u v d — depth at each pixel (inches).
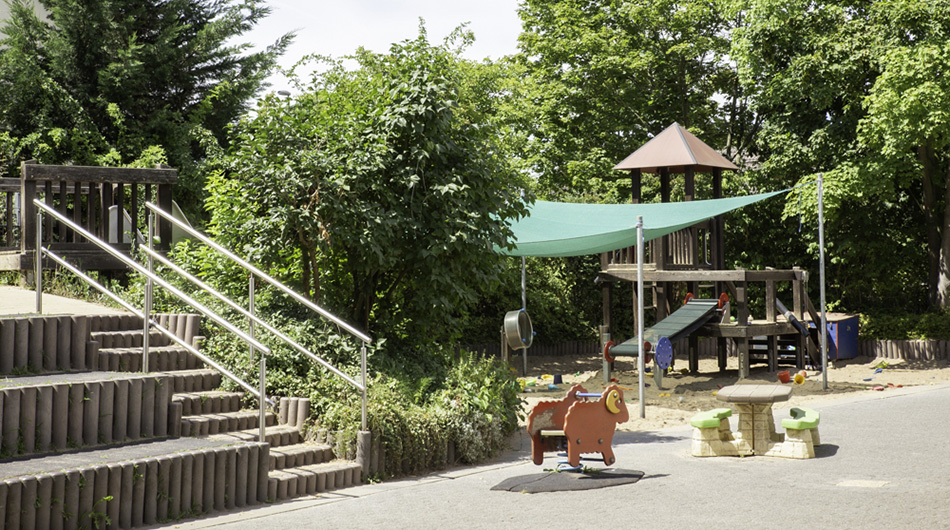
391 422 321.7
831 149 839.7
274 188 390.6
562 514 253.8
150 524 245.6
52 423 262.2
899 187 887.1
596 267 950.4
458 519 249.1
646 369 753.6
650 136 1142.3
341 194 389.1
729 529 230.7
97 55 975.6
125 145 940.0
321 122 415.5
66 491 227.8
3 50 956.6
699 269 745.0
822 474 307.9
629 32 1090.1
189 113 1035.3
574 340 943.0
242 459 270.8
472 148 437.7
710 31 1081.4
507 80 970.7
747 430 359.6
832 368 776.3
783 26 842.8
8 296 410.6
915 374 713.0
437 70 427.2
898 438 383.9
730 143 1099.9
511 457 368.5
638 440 410.3
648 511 254.8
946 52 707.4
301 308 403.5
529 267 911.7
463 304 447.8
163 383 295.1
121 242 482.0
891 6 774.5
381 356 387.2
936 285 880.3
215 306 397.4
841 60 803.4
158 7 1055.0
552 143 1072.2
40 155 865.5
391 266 419.2
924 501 257.8
